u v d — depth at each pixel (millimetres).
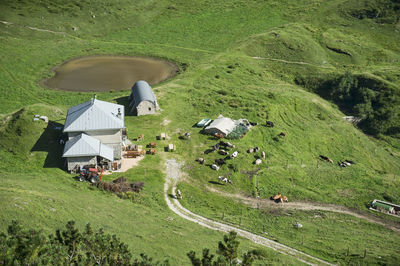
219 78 123375
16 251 30000
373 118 114438
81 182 61906
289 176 75188
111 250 33531
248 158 78188
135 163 72312
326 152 92312
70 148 65062
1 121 76125
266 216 62281
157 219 54938
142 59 141000
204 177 71125
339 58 149125
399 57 150750
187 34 163000
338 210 66000
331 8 181375
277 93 114500
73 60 136875
